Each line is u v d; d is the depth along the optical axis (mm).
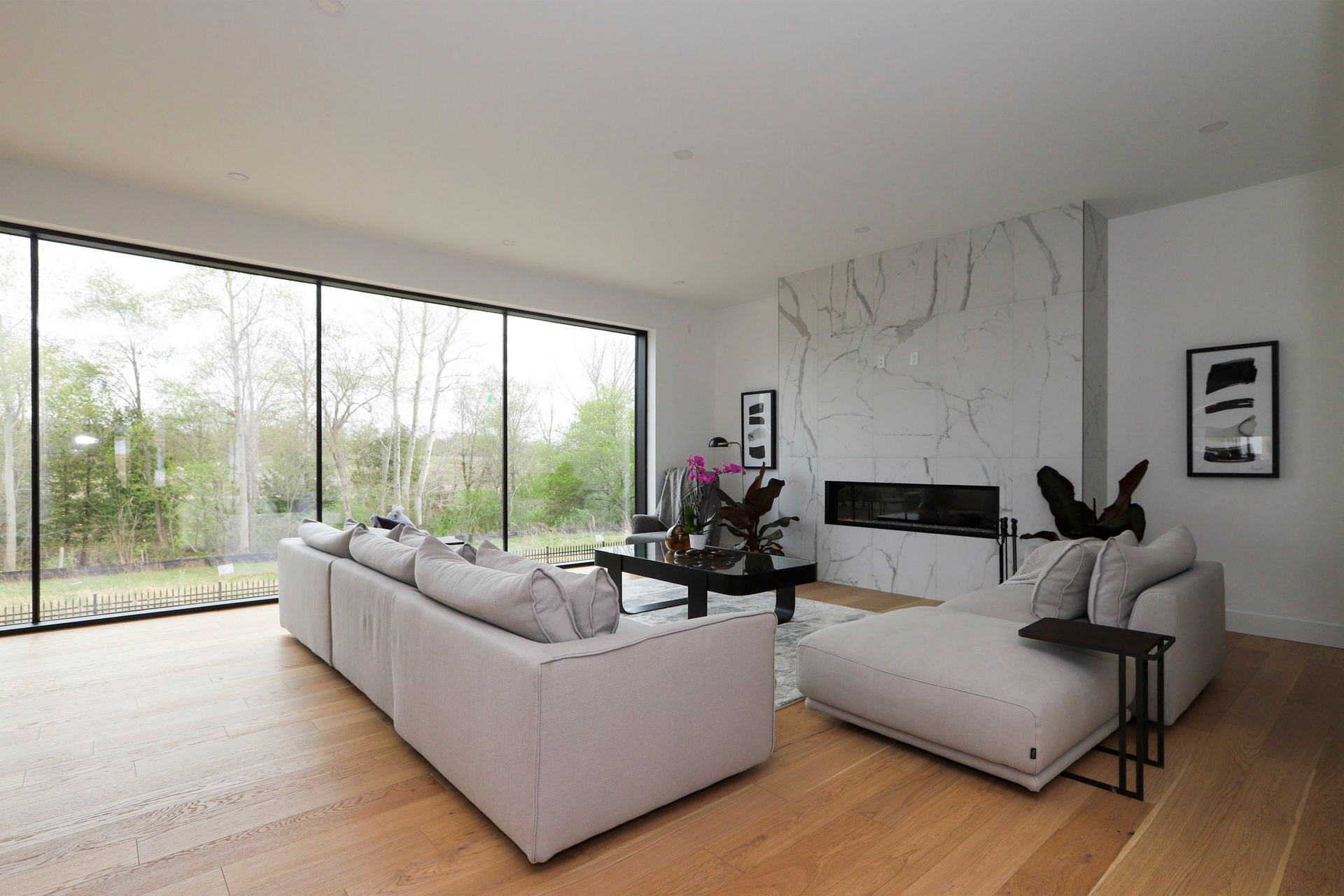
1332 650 3633
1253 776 2178
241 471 4594
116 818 1924
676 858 1747
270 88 2898
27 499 3918
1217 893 1593
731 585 3551
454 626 1983
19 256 3873
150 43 2570
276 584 4719
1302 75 2797
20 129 3270
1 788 2102
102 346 4129
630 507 6824
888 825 1903
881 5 2365
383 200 4188
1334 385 3713
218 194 4090
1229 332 4051
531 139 3375
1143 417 4367
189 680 3113
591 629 1876
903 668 2330
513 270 5676
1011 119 3172
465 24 2465
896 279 5152
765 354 6805
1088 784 2137
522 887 1620
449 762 2014
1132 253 4434
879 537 5270
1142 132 3297
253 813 1954
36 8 2348
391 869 1690
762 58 2684
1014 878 1653
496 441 5832
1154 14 2412
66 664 3344
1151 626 2471
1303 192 3812
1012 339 4492
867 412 5344
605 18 2434
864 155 3543
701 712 1999
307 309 4859
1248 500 3986
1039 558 3334
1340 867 1688
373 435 5164
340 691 2975
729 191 4027
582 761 1710
